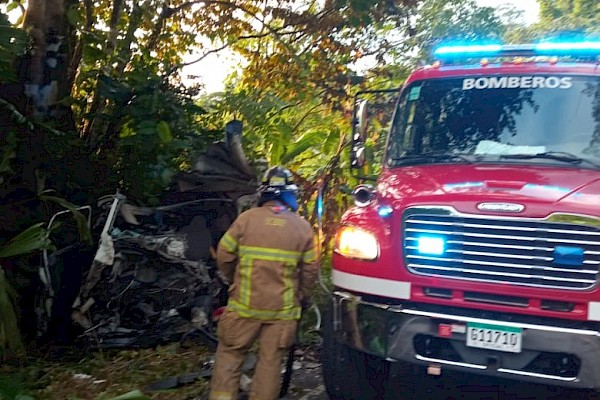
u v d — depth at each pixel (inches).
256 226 184.7
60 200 233.9
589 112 212.8
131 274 237.0
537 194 177.9
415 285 181.6
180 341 248.7
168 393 205.5
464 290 177.0
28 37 249.3
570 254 169.0
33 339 239.5
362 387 202.2
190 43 393.4
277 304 183.2
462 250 177.9
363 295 190.2
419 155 225.3
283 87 421.1
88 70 301.1
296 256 186.2
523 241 173.3
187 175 270.5
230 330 185.2
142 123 263.7
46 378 211.6
